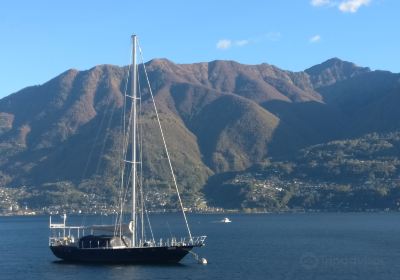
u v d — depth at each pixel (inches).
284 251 5762.8
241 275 4183.1
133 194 4407.0
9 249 6451.8
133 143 4512.8
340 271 4357.8
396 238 7234.3
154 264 4343.0
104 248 4291.3
